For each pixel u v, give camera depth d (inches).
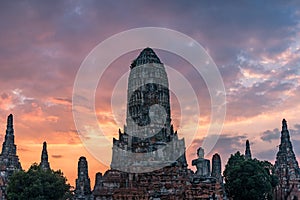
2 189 5128.0
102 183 4557.1
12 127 5511.8
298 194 5492.1
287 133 5782.5
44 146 5580.7
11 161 5354.3
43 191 4402.1
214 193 4158.5
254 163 4773.6
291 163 5625.0
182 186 4247.0
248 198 4581.7
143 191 4249.5
